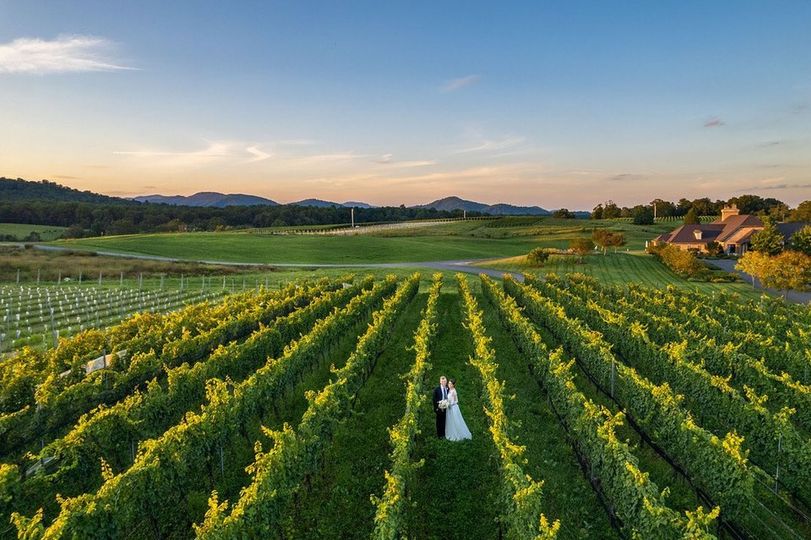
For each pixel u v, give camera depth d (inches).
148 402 678.5
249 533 426.9
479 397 843.4
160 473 506.3
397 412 780.0
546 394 850.8
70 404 730.2
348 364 812.0
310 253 4057.6
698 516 392.2
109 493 451.5
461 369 1003.9
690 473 575.2
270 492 458.0
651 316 1277.1
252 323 1314.0
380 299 1770.4
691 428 567.2
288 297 1711.4
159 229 7244.1
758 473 621.6
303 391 878.4
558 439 701.9
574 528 511.8
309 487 570.6
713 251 3841.0
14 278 2637.8
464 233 6072.8
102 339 1083.9
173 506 547.8
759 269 2249.0
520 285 1899.6
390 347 1165.7
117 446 619.5
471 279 2719.0
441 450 658.2
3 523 484.4
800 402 735.7
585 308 1387.8
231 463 645.9
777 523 529.7
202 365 796.6
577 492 575.5
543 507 544.1
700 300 1770.4
